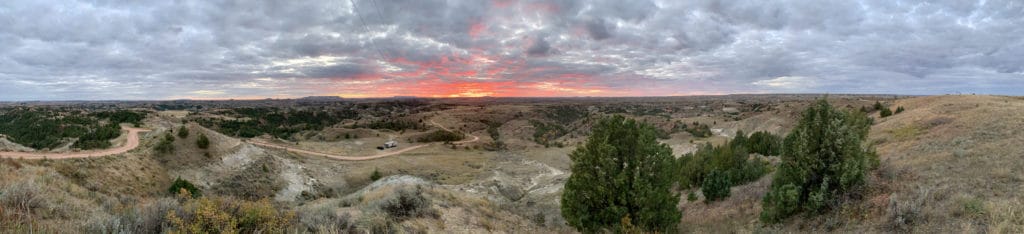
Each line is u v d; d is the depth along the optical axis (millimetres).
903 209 10344
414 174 66062
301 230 7938
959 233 8758
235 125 125312
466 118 189500
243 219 7340
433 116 191625
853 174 13172
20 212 6180
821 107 14289
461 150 107625
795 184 14422
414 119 179250
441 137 128250
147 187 36469
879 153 21625
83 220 6699
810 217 13500
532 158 92250
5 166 13133
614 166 13836
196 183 43938
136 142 65688
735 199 21047
